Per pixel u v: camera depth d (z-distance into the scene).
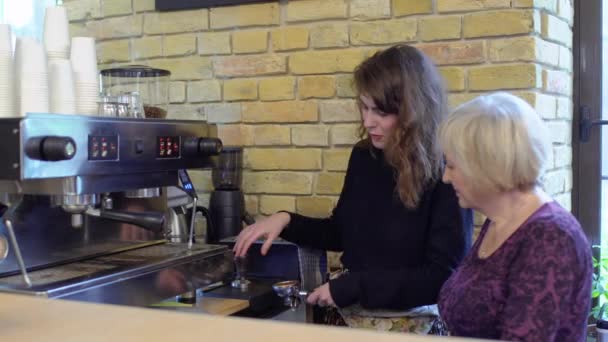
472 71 2.02
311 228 1.98
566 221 1.27
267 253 2.01
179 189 2.01
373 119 1.75
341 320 1.85
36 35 2.73
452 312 1.40
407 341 0.88
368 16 2.13
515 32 1.96
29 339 0.94
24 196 1.59
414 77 1.70
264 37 2.28
